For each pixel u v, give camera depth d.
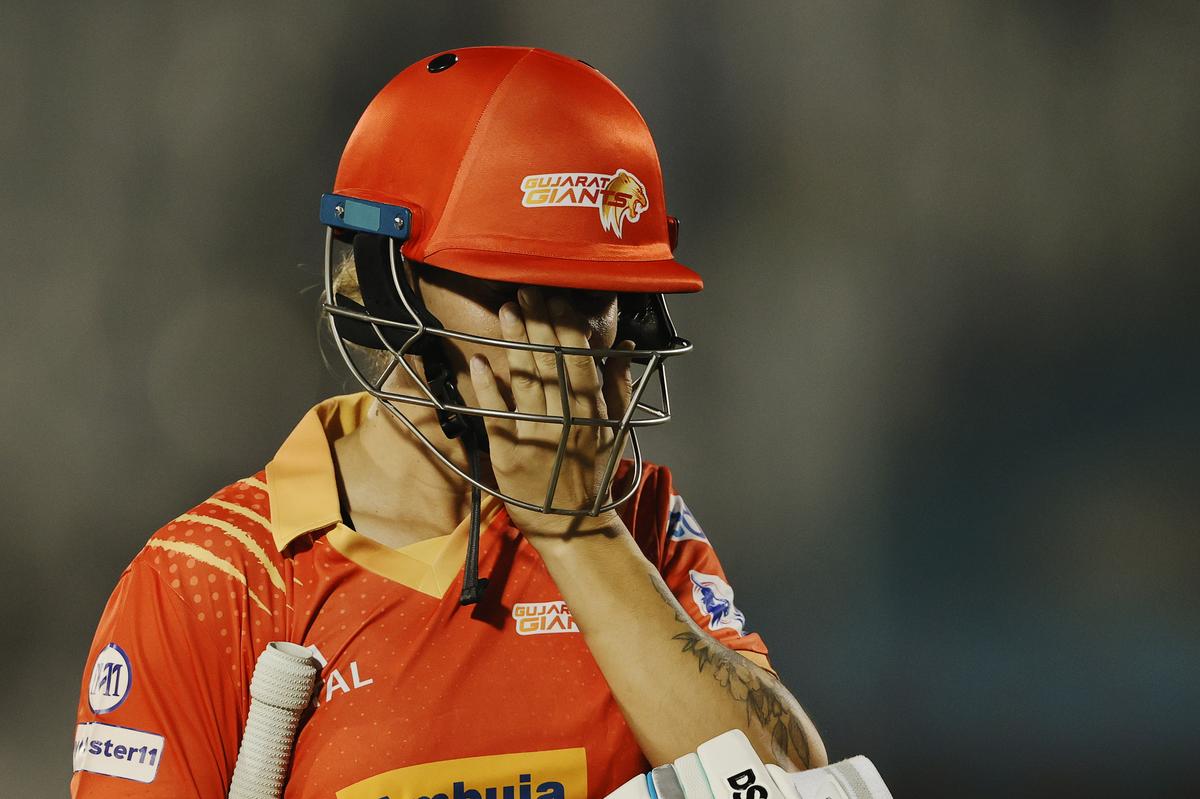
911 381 31.94
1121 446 31.25
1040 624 23.77
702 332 31.62
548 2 30.81
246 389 28.50
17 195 28.91
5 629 22.11
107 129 29.23
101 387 28.11
